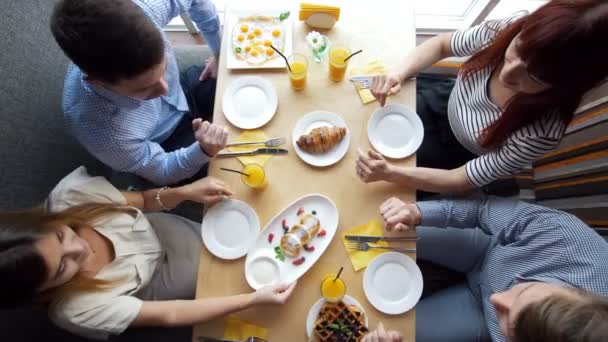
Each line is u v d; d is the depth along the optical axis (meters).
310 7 1.27
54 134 1.50
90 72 0.92
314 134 1.19
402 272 1.13
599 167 1.29
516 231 1.19
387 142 1.25
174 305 1.09
